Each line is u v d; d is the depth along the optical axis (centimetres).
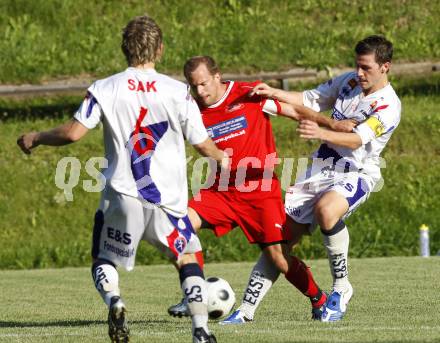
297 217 2648
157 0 8262
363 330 2292
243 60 7719
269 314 2864
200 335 1881
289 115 2620
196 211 2602
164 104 1909
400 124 6706
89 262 5500
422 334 2194
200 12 8175
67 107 7212
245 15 8144
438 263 4709
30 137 1958
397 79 7656
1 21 7944
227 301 2588
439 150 6525
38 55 7675
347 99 2675
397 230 5741
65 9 8056
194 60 2564
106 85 1922
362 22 8212
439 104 7250
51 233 5762
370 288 3581
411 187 6122
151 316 2914
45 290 3872
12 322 2784
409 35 8125
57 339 2217
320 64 7700
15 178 6131
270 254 2608
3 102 7238
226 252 5488
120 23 8019
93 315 2983
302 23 8138
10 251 5494
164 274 4519
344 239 2598
